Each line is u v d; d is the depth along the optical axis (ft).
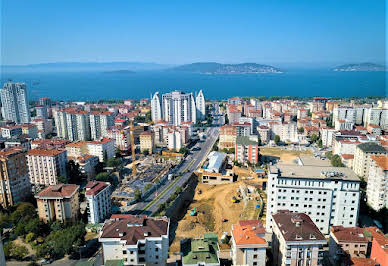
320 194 611.47
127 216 618.85
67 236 616.80
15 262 604.90
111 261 463.83
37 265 595.88
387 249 482.28
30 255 629.51
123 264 457.68
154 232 487.61
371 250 524.11
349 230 540.11
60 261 604.90
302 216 513.04
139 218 522.06
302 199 620.08
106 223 531.09
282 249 466.70
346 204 608.19
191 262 444.14
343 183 602.85
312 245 453.17
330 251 550.36
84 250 637.71
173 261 555.28
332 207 615.57
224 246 577.84
